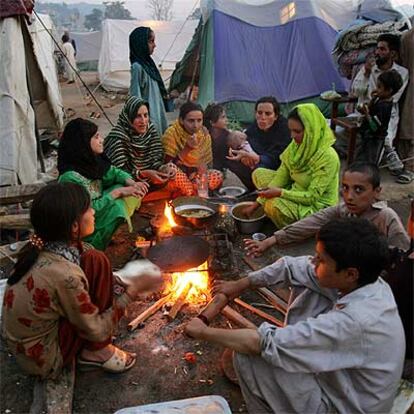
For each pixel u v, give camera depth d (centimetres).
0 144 447
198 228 312
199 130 412
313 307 200
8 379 224
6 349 243
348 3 783
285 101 720
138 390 218
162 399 213
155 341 246
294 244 336
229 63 716
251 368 178
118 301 216
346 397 170
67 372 215
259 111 407
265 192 340
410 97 513
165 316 263
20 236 372
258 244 304
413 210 217
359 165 244
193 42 766
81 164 311
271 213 349
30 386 220
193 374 226
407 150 534
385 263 164
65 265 187
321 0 767
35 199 188
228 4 732
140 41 507
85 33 1772
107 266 206
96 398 213
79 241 204
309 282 199
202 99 721
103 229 313
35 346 195
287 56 731
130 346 243
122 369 224
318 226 298
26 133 480
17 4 467
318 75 731
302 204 340
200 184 401
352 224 166
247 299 279
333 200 345
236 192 414
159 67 1255
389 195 459
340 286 170
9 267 317
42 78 574
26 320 188
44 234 188
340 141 568
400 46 517
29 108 488
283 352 161
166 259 263
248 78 720
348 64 603
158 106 518
